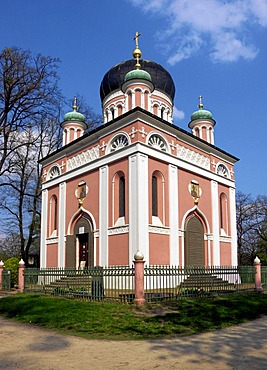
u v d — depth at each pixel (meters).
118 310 12.88
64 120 31.33
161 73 30.41
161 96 30.00
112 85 30.23
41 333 10.48
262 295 18.44
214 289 18.80
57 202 28.25
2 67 25.75
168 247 21.95
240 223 48.97
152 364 7.10
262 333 10.42
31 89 26.22
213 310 13.52
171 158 23.42
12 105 26.52
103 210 22.94
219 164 28.48
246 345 8.78
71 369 6.80
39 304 14.49
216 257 25.94
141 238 20.12
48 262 27.59
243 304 15.20
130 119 22.20
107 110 30.55
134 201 20.64
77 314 12.27
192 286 17.81
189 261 23.56
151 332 10.20
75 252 25.14
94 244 23.31
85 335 10.00
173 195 23.05
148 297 14.32
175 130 24.17
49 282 20.92
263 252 46.09
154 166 22.17
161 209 22.34
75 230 25.55
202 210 25.64
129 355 7.82
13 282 25.12
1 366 7.08
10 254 50.34
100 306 13.50
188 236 24.08
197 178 25.84
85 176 25.33
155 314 12.59
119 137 23.12
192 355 7.80
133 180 20.97
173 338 9.59
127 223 21.06
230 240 28.14
